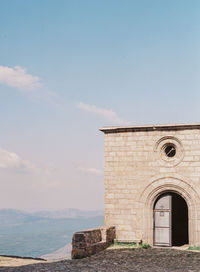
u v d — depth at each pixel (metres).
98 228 18.27
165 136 19.55
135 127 19.95
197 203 18.56
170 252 17.25
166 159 19.47
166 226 19.16
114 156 20.30
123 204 19.75
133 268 13.65
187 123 19.14
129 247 18.58
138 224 19.34
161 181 19.33
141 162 19.80
